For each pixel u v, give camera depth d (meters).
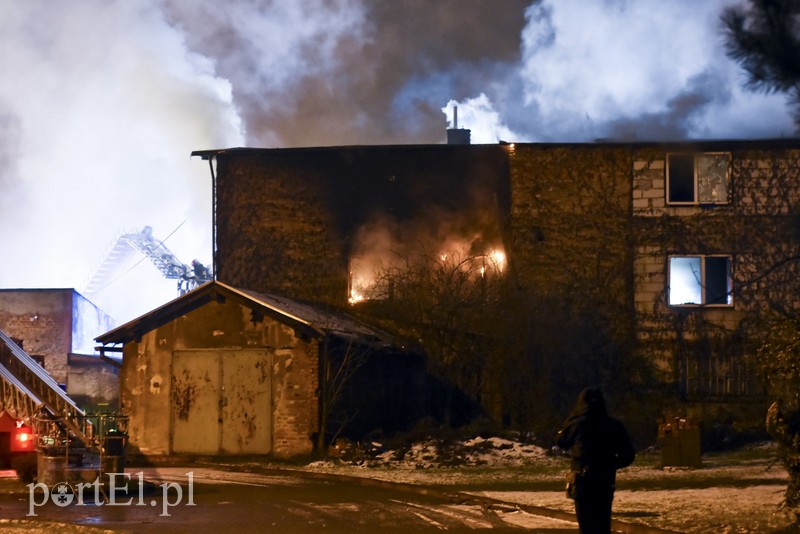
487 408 29.22
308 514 15.08
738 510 13.99
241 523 14.09
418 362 29.94
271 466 23.06
